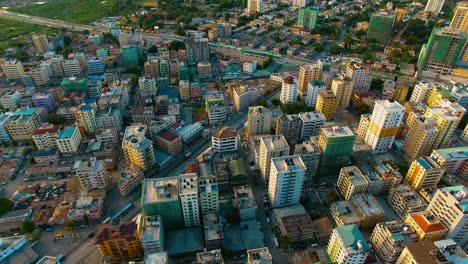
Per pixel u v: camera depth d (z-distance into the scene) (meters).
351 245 193.38
